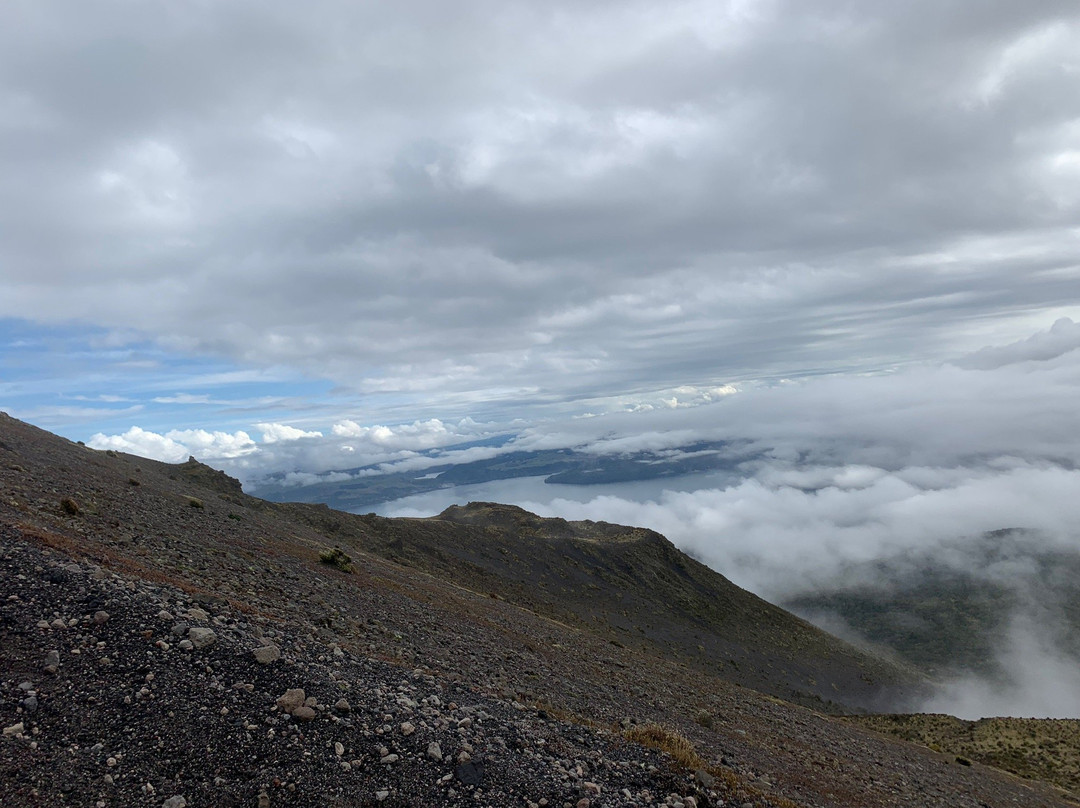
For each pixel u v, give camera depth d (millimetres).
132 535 20203
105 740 8328
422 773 9289
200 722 9078
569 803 9516
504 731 11617
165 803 7504
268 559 25328
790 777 17531
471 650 21609
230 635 11836
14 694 8625
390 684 12469
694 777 11852
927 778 27297
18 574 11781
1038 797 35406
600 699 20312
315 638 14469
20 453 27375
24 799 7039
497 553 133750
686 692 29859
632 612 129375
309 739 9305
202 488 55531
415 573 48625
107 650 10203
